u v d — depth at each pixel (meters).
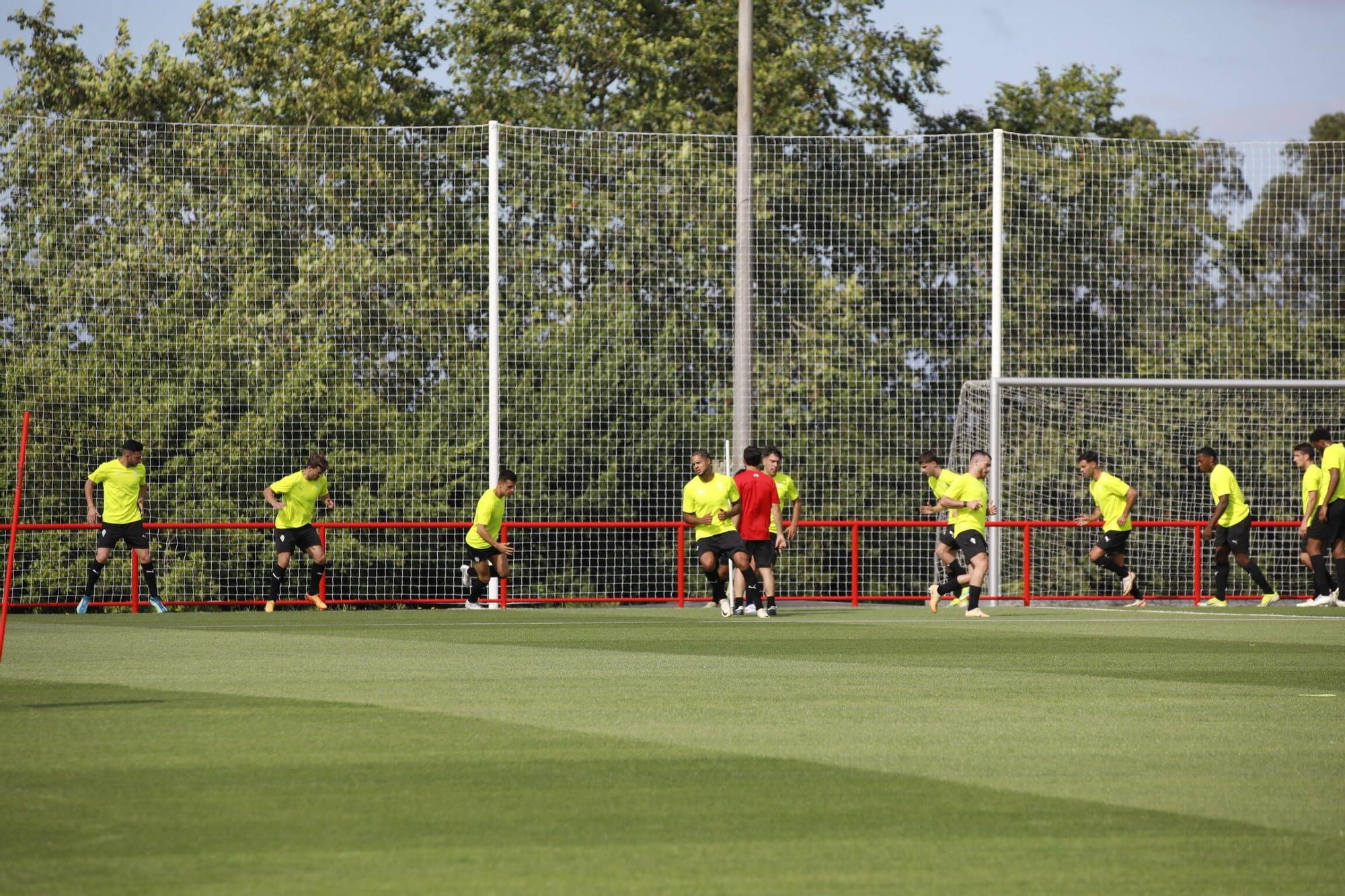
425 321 83.00
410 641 51.31
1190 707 33.53
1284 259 87.44
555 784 24.25
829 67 125.19
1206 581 84.38
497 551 74.62
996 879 18.66
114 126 81.06
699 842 20.41
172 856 19.47
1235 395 85.88
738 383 78.12
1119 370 86.31
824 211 85.81
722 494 66.94
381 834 20.75
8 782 24.11
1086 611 71.25
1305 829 21.30
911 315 85.81
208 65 121.44
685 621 63.41
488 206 78.75
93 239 80.81
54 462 80.12
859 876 18.73
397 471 82.12
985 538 70.19
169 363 81.44
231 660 43.78
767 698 34.94
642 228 84.81
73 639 52.09
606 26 123.12
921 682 38.28
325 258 82.56
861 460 85.00
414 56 128.50
